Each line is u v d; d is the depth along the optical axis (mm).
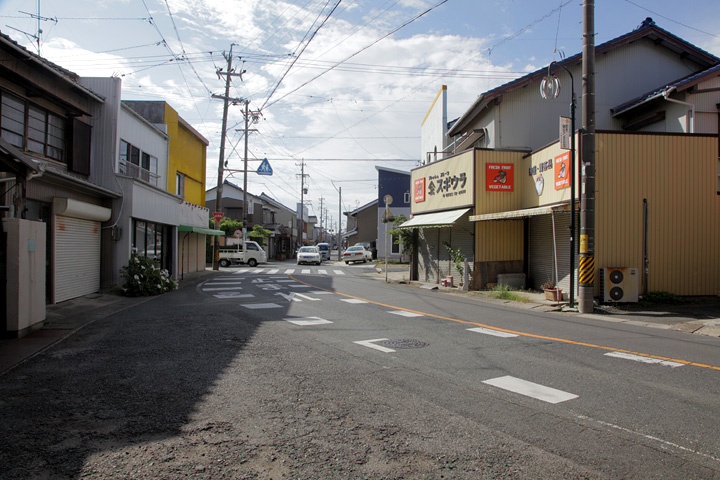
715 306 11969
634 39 18297
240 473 3219
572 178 11914
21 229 7824
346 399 4758
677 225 12852
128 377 5508
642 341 7699
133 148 17266
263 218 58156
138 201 15703
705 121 14266
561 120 11898
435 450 3598
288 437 3824
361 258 41219
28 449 3551
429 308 11906
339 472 3244
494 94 17875
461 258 17094
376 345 7285
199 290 16516
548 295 13016
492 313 11039
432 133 29328
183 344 7340
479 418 4250
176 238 20828
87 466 3289
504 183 16531
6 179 9242
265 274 25359
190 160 26188
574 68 18453
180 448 3602
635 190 12672
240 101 28703
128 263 14875
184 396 4828
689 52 18516
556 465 3355
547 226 14984
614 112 17984
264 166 34781
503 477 3184
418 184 21078
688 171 12938
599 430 3988
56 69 13047
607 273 12023
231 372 5730
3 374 5637
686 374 5680
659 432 3947
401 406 4555
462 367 5984
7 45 10500
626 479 3164
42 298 8641
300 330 8570
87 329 8711
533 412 4402
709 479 3164
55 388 5082
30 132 11906
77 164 13805
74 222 12820
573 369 5902
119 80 15109
